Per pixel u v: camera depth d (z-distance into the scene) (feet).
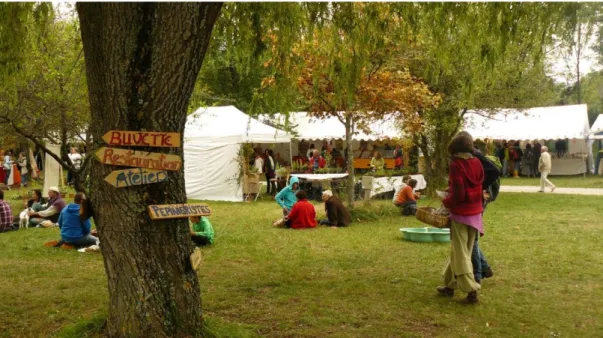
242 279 26.18
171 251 16.02
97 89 15.69
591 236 37.91
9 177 81.71
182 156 16.28
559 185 86.69
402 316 20.26
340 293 23.40
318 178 64.13
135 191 15.61
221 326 17.92
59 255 32.96
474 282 21.31
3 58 27.09
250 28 28.22
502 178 105.60
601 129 98.37
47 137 38.42
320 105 49.34
